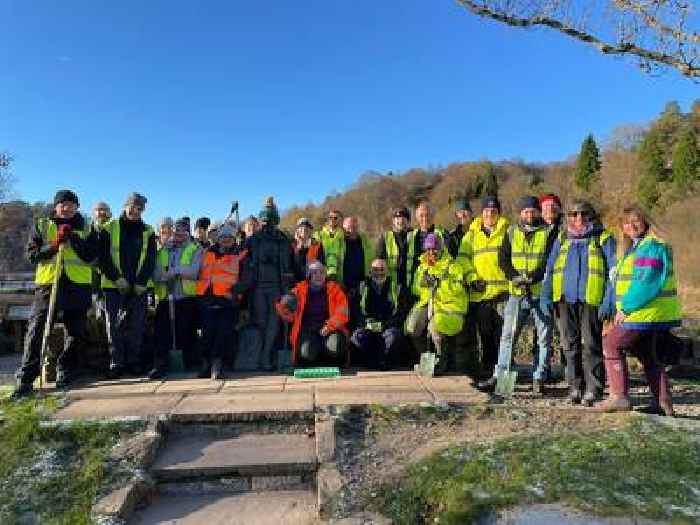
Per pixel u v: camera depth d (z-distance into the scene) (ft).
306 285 23.41
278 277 24.22
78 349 21.83
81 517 12.55
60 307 20.07
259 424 16.67
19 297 43.50
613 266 18.57
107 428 15.81
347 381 20.71
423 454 14.93
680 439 14.94
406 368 23.61
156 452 15.24
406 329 23.09
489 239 22.24
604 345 18.17
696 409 19.86
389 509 12.79
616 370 17.72
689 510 11.77
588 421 16.94
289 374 22.35
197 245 23.99
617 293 17.78
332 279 24.44
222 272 22.76
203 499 14.15
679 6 21.93
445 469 13.74
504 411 17.35
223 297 22.50
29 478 13.99
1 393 20.17
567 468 13.42
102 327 23.12
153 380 21.47
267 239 24.41
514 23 23.75
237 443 15.93
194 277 23.11
